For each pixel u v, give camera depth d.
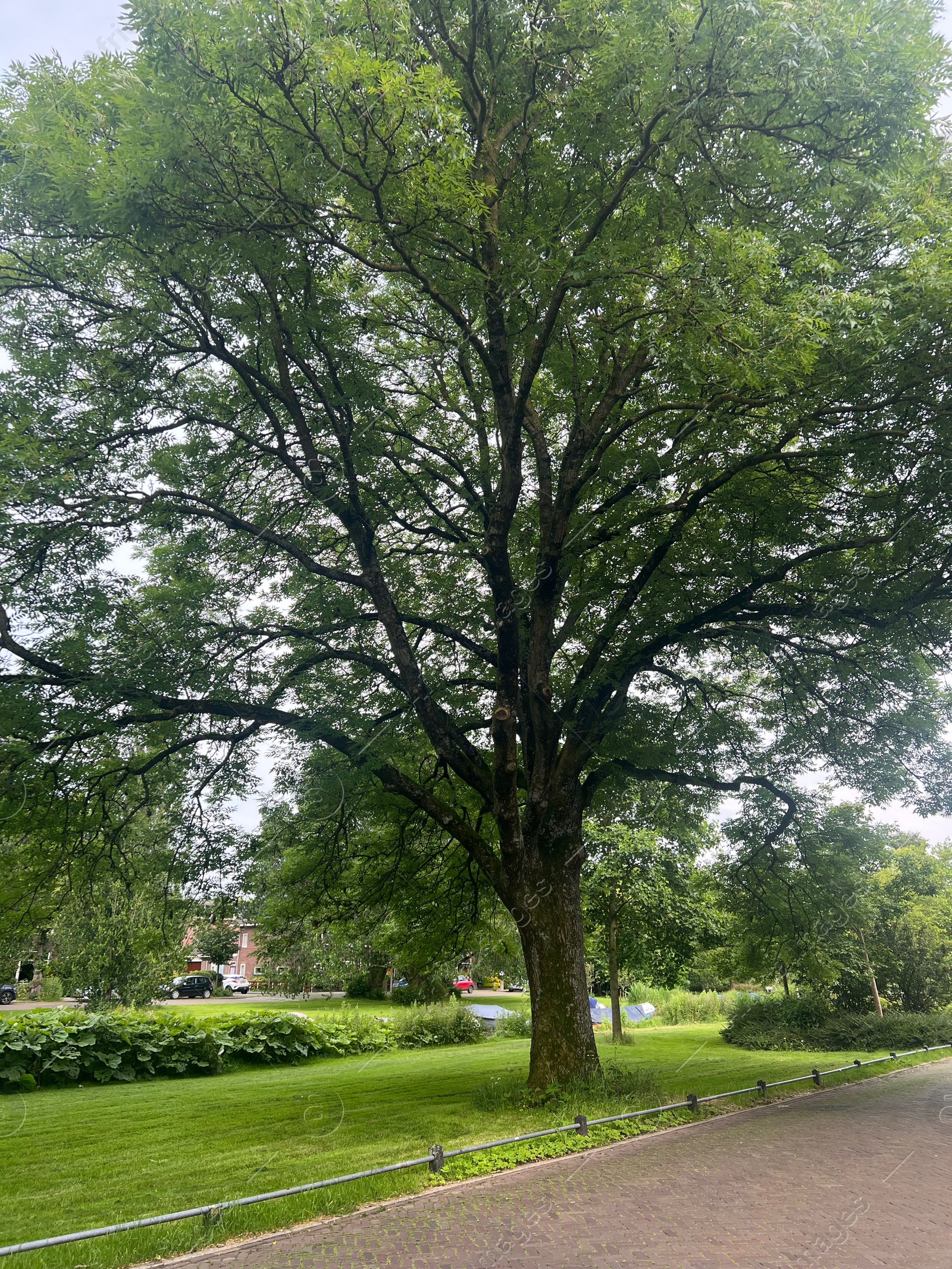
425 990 28.17
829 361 8.77
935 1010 22.61
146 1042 15.15
